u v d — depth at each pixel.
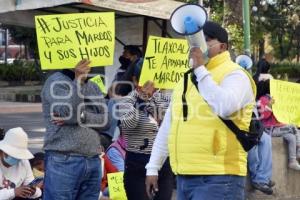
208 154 4.20
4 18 10.29
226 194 4.20
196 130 4.23
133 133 5.88
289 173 8.88
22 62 36.94
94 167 5.18
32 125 19.06
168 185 5.87
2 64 36.41
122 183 6.72
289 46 47.06
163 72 6.12
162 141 4.66
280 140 8.77
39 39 5.22
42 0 9.08
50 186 5.07
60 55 5.25
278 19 39.28
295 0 38.62
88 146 5.08
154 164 4.70
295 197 8.88
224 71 4.20
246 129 4.24
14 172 5.70
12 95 28.58
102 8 9.55
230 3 12.94
